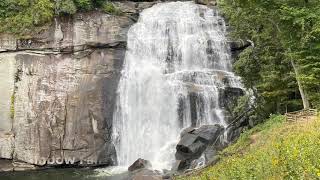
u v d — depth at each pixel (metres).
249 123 34.09
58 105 38.09
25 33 39.19
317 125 23.92
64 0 40.00
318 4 29.83
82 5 40.50
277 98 32.62
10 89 38.41
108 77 39.78
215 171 23.39
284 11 29.02
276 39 31.98
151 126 38.69
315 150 17.12
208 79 39.38
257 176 17.52
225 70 41.50
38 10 39.47
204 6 45.78
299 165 15.29
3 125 37.88
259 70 32.84
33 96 38.25
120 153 38.00
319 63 28.69
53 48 39.56
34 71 38.75
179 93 38.72
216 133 34.22
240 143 29.00
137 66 41.12
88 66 39.81
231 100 38.34
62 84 38.72
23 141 37.47
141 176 30.06
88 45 40.31
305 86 29.88
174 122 38.31
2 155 37.19
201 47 42.09
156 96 39.34
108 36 41.19
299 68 29.62
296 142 19.89
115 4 44.34
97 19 41.34
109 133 38.06
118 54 41.03
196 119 38.12
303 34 29.30
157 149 37.66
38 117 37.81
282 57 31.80
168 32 43.00
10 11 39.53
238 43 42.19
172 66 41.53
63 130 37.69
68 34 40.00
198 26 43.56
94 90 38.81
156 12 44.38
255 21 32.19
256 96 33.78
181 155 33.75
